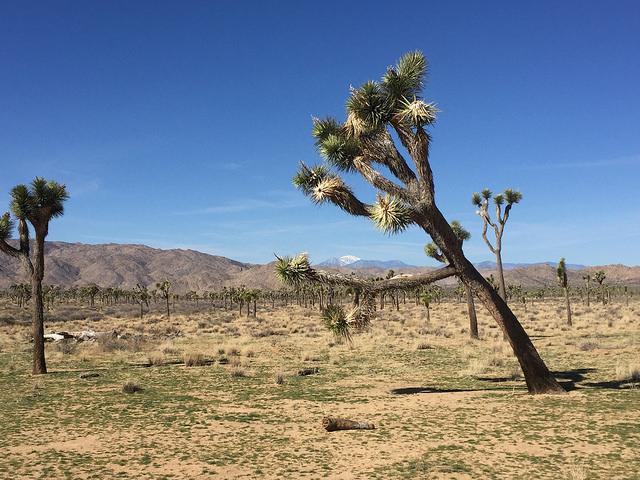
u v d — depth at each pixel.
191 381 19.38
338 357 26.44
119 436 11.49
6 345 34.22
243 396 16.22
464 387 17.00
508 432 10.91
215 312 95.56
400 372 21.03
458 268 14.98
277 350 30.59
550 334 36.66
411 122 14.20
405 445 10.29
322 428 11.91
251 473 8.91
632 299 110.94
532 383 14.90
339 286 15.61
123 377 20.55
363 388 17.36
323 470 8.98
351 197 15.12
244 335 42.72
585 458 9.09
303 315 81.25
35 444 10.90
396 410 13.54
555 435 10.53
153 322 65.94
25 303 105.44
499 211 31.30
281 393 16.66
